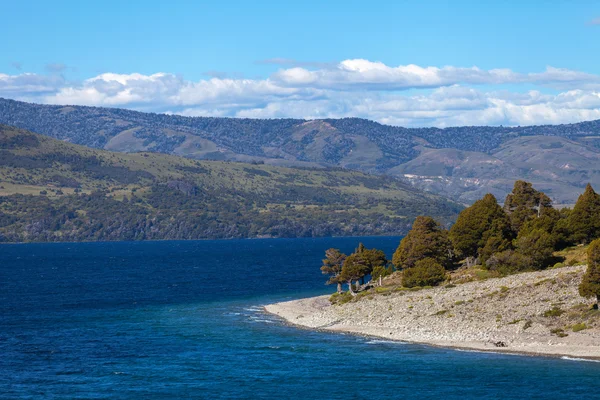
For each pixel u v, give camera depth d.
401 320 119.06
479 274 144.38
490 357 95.38
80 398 82.69
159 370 94.19
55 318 139.50
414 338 108.00
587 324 102.50
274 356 100.38
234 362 97.44
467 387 83.50
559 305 111.44
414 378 87.50
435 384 85.00
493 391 81.88
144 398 82.50
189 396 83.06
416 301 128.38
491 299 120.25
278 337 113.81
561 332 101.94
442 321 114.44
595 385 82.50
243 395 83.06
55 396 83.44
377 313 125.38
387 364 94.06
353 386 85.31
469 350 99.44
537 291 119.12
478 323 110.75
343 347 104.62
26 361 99.69
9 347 109.06
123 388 86.31
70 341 113.62
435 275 144.25
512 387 82.81
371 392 83.06
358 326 119.56
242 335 116.31
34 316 142.62
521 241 145.75
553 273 130.25
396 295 137.62
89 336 117.94
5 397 83.06
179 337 115.88
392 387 84.56
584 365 89.88
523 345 99.69
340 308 135.12
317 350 103.25
